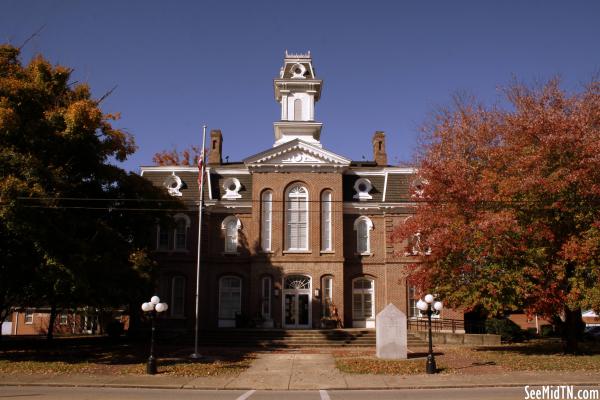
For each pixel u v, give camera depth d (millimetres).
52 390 18047
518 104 28531
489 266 25156
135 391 18047
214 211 40875
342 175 41094
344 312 39406
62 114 25922
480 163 28219
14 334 52188
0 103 24203
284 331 35000
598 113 25969
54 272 23328
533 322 49594
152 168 41812
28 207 22734
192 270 39875
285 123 44125
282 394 17578
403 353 26062
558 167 25219
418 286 28047
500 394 17062
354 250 40344
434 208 27922
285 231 39719
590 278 24406
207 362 24969
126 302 30953
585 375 20641
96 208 29984
